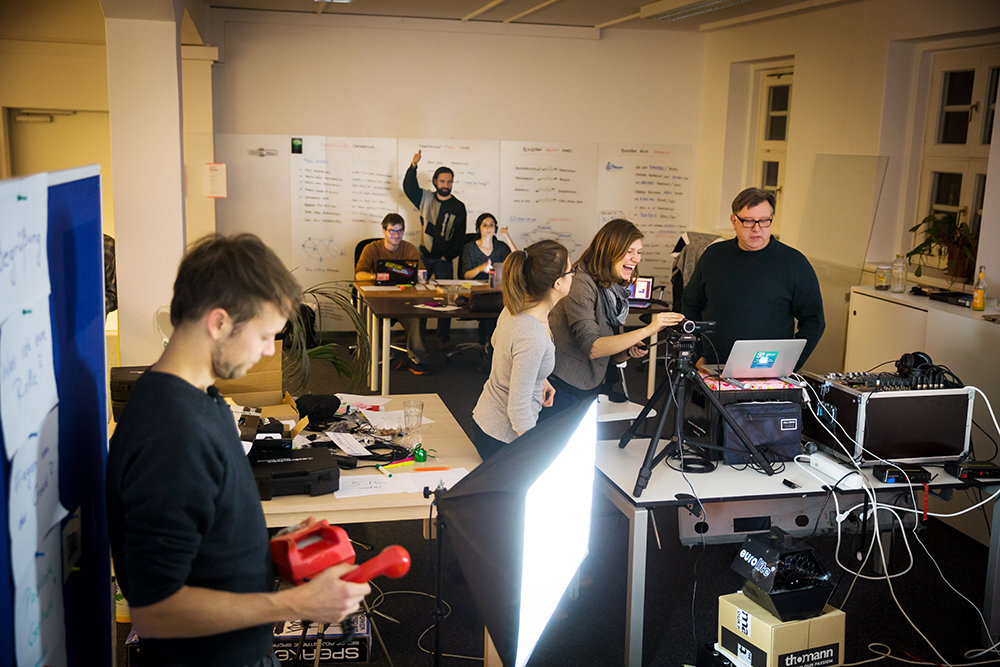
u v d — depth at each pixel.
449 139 7.89
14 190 1.19
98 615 1.70
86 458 1.59
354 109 7.66
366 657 2.77
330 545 1.65
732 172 8.01
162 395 1.36
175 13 4.64
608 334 3.39
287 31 7.40
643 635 3.08
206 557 1.42
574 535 2.02
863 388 3.11
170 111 4.73
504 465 1.80
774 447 3.08
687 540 3.45
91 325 1.62
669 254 8.56
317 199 7.71
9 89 6.93
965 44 5.31
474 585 1.72
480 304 5.73
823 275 5.96
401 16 7.57
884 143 5.85
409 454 2.92
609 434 4.99
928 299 4.48
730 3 5.93
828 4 6.14
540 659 2.91
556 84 8.01
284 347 4.81
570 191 8.22
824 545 3.77
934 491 2.99
